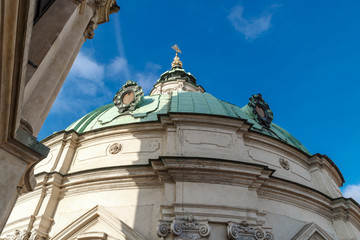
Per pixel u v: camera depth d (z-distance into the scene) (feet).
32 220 43.98
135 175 43.80
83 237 39.14
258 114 64.95
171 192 39.40
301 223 44.98
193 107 58.70
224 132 49.70
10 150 16.76
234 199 38.96
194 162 41.27
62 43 25.90
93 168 49.26
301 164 58.34
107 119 61.31
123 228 38.06
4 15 11.34
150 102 64.80
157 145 49.32
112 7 42.80
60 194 47.11
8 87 13.58
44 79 23.24
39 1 21.58
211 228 35.86
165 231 34.35
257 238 35.53
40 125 26.03
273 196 45.09
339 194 59.36
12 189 15.98
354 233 48.39
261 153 52.26
